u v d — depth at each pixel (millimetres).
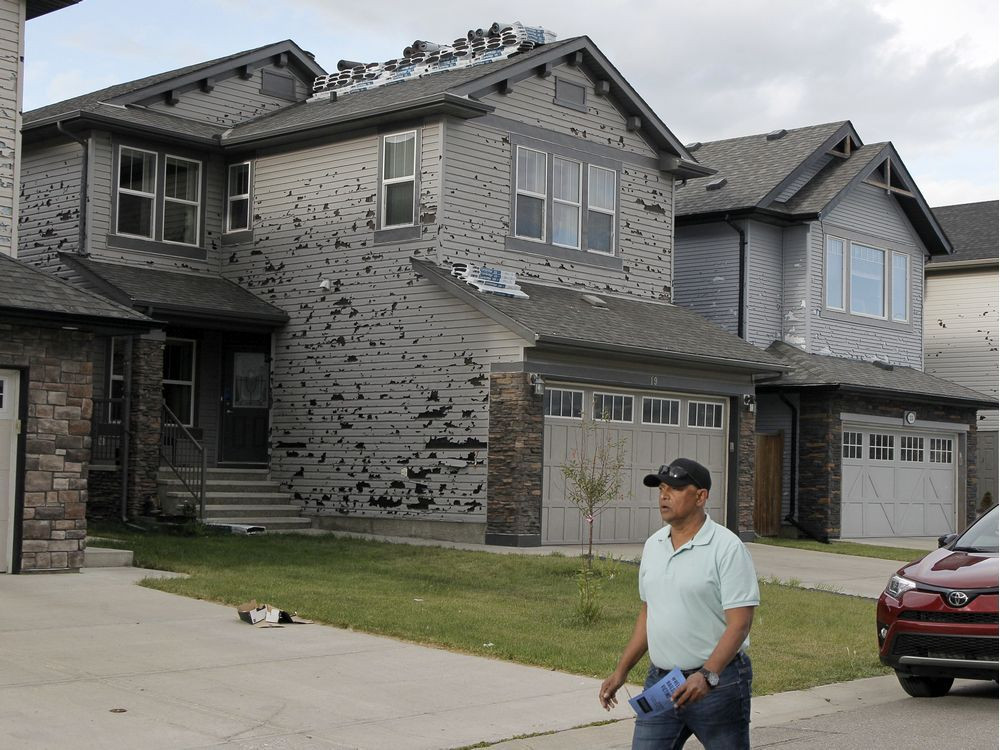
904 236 30078
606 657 11273
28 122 22891
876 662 11992
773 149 29469
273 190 24016
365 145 22547
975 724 9570
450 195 21391
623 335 21094
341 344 22688
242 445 23859
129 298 21094
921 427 27859
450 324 21016
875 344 29000
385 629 12133
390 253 22016
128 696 9156
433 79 23766
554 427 20594
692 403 22906
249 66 25828
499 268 22109
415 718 9039
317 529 22531
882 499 27188
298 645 11414
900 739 8992
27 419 14859
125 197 23203
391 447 21781
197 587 14078
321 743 8211
